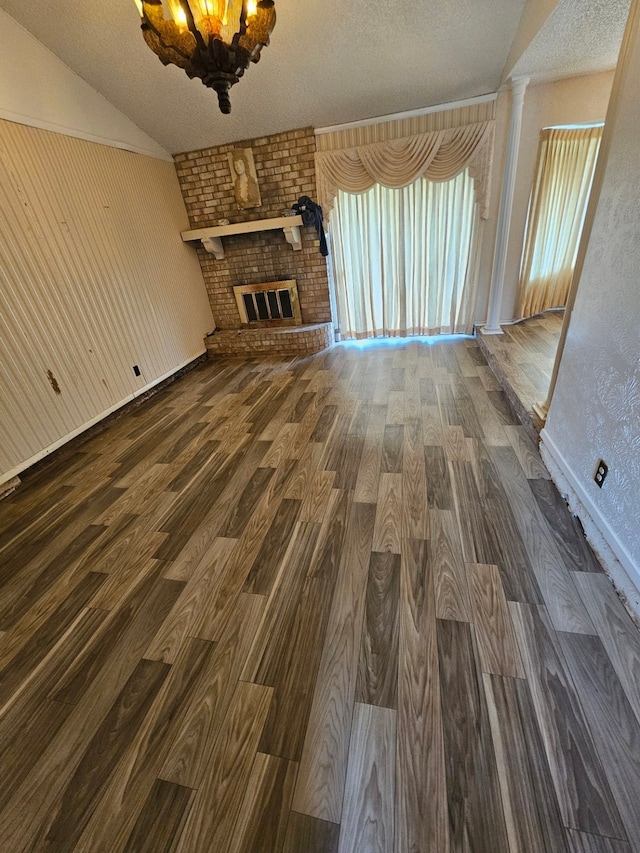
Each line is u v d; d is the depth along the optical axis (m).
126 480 2.39
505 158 3.26
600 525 1.48
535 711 1.06
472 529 1.70
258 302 4.59
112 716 1.17
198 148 3.86
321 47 2.71
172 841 0.90
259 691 1.19
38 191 2.59
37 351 2.61
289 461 2.38
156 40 1.50
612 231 1.38
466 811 0.90
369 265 4.14
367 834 0.88
